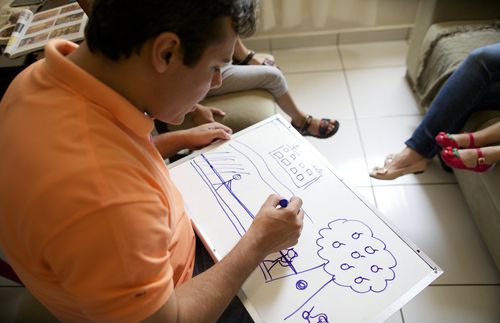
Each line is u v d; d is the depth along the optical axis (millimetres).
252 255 597
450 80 1293
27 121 437
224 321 740
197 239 832
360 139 1765
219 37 454
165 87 485
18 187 410
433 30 1612
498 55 1204
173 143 897
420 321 1172
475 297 1214
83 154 416
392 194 1529
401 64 2152
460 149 1195
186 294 541
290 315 579
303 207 725
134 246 424
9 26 1350
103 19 426
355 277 613
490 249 1264
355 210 711
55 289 490
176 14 411
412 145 1358
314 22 2178
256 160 829
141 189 449
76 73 448
